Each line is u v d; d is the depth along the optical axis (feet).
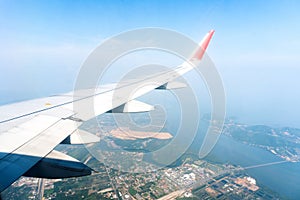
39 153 12.00
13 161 10.52
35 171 14.42
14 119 17.92
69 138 19.43
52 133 15.30
